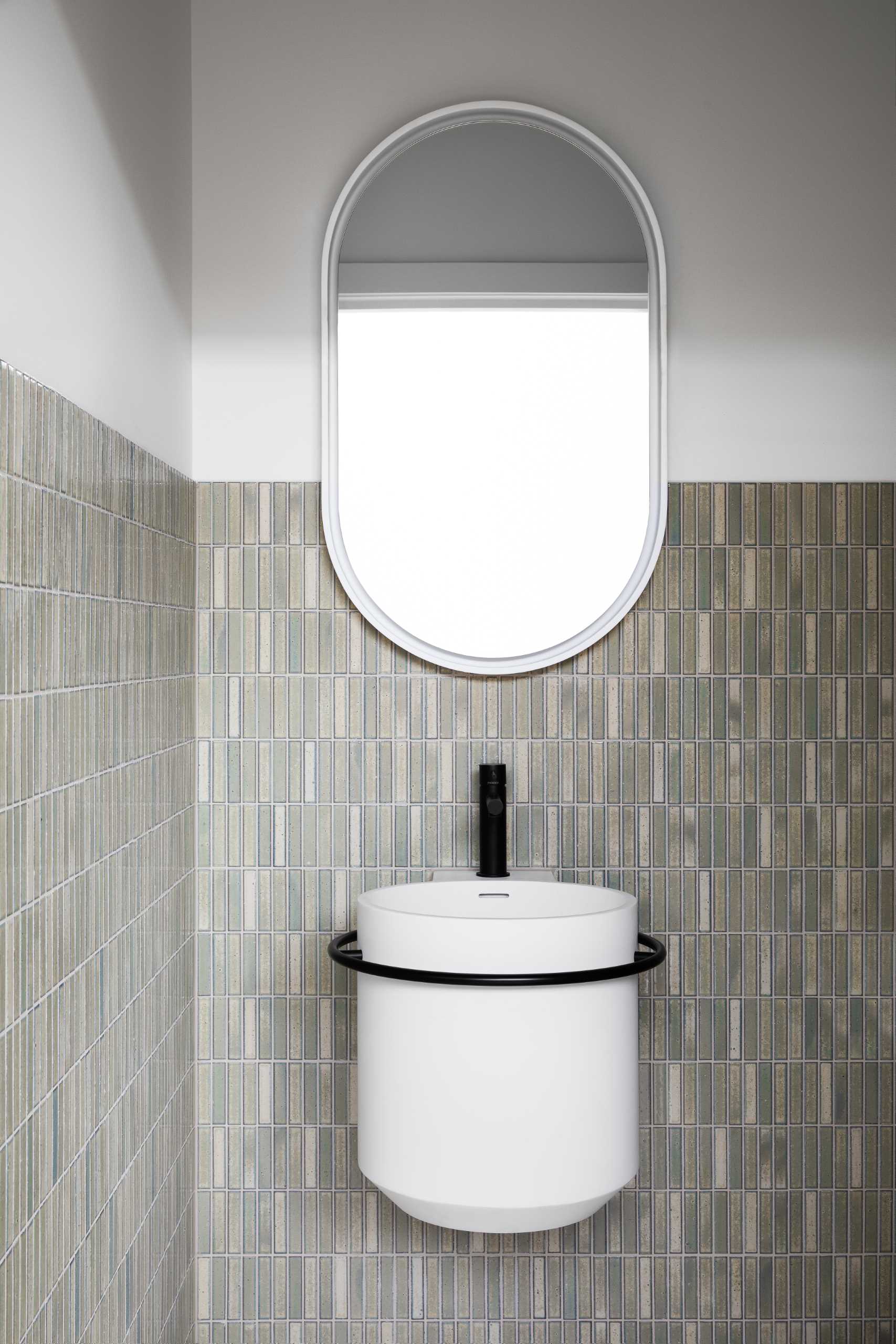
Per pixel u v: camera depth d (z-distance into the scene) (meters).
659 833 1.70
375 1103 1.42
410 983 1.38
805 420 1.70
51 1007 1.00
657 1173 1.70
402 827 1.70
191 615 1.66
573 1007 1.36
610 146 1.69
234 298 1.70
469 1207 1.36
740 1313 1.70
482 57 1.70
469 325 1.69
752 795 1.70
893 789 1.70
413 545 1.68
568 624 1.68
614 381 1.68
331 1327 1.69
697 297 1.71
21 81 0.95
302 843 1.70
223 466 1.70
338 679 1.70
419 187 1.69
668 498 1.70
